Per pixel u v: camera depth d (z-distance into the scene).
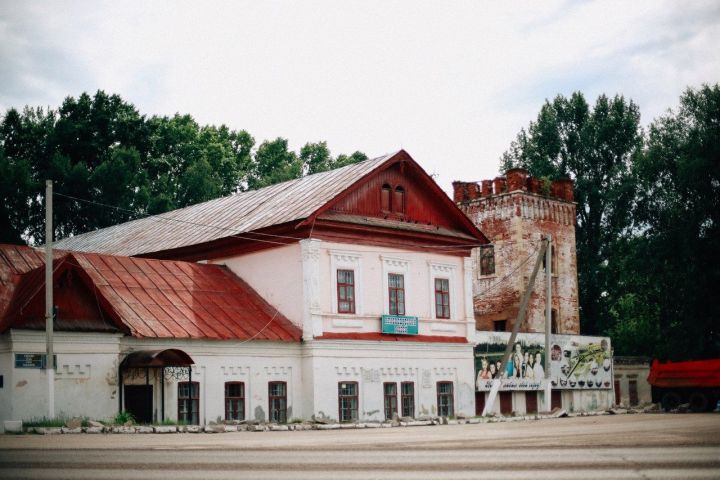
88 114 70.06
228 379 35.00
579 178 75.31
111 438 22.55
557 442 19.08
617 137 75.94
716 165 58.91
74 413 30.12
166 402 32.84
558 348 51.78
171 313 34.59
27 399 29.05
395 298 41.34
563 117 78.06
